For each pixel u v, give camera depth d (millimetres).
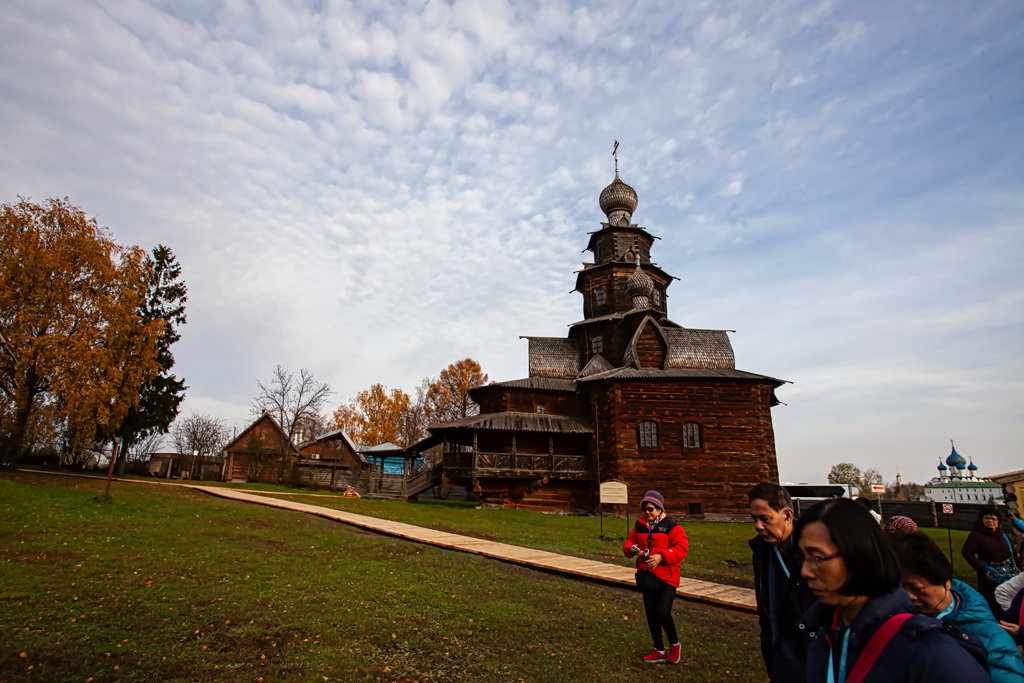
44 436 28531
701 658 8445
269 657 7605
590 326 43562
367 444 69062
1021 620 4535
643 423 33781
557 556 15844
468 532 20828
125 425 37750
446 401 67750
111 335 29484
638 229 45344
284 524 18281
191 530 16172
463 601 10734
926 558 3861
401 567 13422
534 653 8359
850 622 2686
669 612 8016
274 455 45938
